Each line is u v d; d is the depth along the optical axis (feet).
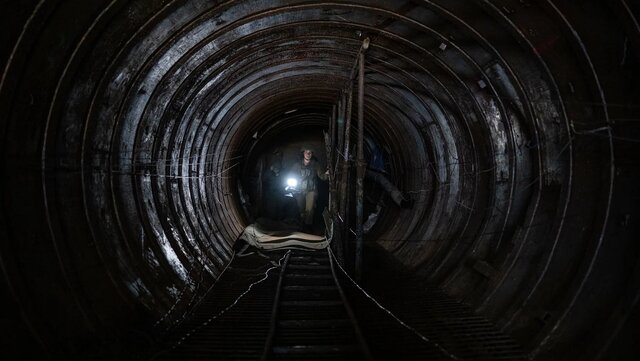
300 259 27.94
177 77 17.75
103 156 14.71
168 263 18.47
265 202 49.01
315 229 46.65
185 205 23.93
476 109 19.53
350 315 15.35
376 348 13.15
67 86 11.33
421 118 27.37
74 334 10.78
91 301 12.24
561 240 14.26
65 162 12.34
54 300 10.80
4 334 9.01
